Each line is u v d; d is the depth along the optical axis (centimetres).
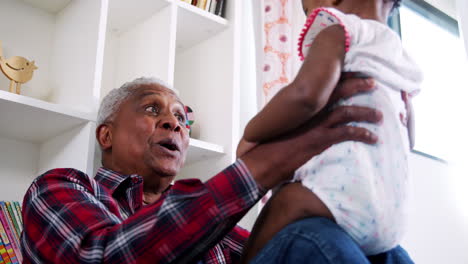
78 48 193
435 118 291
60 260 107
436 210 257
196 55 237
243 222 207
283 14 222
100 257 100
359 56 90
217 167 211
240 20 227
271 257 82
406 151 91
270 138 91
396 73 94
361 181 83
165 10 207
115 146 157
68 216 113
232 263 147
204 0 223
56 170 134
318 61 84
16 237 166
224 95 219
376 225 83
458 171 276
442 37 309
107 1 186
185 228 95
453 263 254
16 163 194
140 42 216
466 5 224
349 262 76
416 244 242
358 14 96
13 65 183
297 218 85
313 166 87
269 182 92
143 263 97
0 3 204
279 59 215
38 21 210
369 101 89
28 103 162
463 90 300
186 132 162
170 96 164
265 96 211
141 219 100
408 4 303
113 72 224
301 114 84
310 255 79
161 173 153
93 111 175
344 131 86
